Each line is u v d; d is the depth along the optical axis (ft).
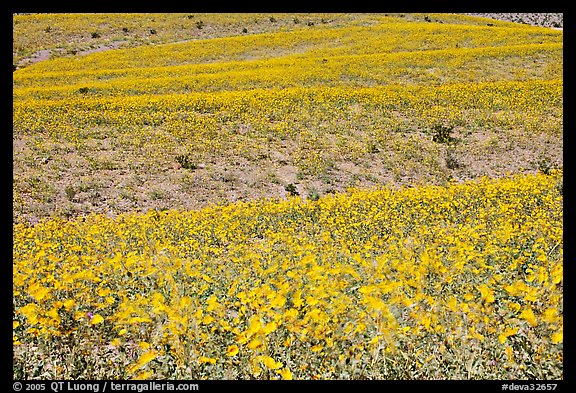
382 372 12.51
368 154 59.62
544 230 23.58
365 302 13.29
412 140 63.16
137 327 14.25
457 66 109.70
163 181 50.70
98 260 23.88
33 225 39.14
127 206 44.73
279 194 49.34
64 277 16.35
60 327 14.25
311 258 17.83
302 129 68.13
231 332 14.12
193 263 19.57
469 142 63.31
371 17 208.44
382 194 39.14
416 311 14.07
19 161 52.65
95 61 144.15
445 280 16.46
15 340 14.40
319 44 157.07
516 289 14.24
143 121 70.95
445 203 33.71
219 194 48.44
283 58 134.41
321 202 37.63
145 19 206.28
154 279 18.31
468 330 12.87
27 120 68.23
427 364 12.59
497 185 39.47
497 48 123.24
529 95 80.89
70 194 44.93
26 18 198.80
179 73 119.85
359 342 12.80
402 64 112.57
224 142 62.44
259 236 32.35
